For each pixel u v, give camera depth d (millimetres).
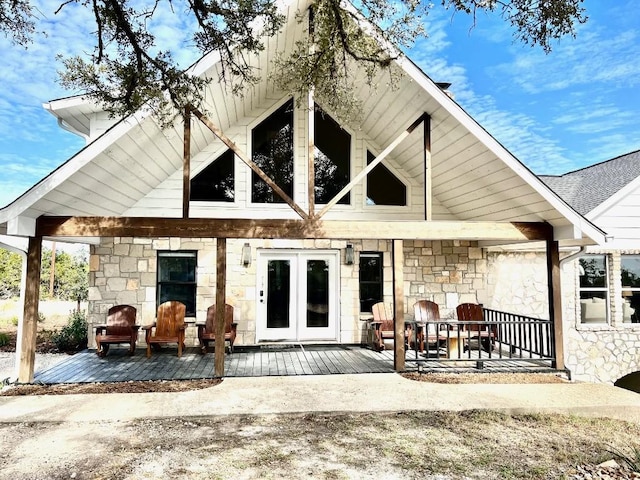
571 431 5074
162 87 5309
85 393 6109
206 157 9352
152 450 4453
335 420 5285
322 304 9867
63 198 6582
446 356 8477
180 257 9422
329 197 9781
